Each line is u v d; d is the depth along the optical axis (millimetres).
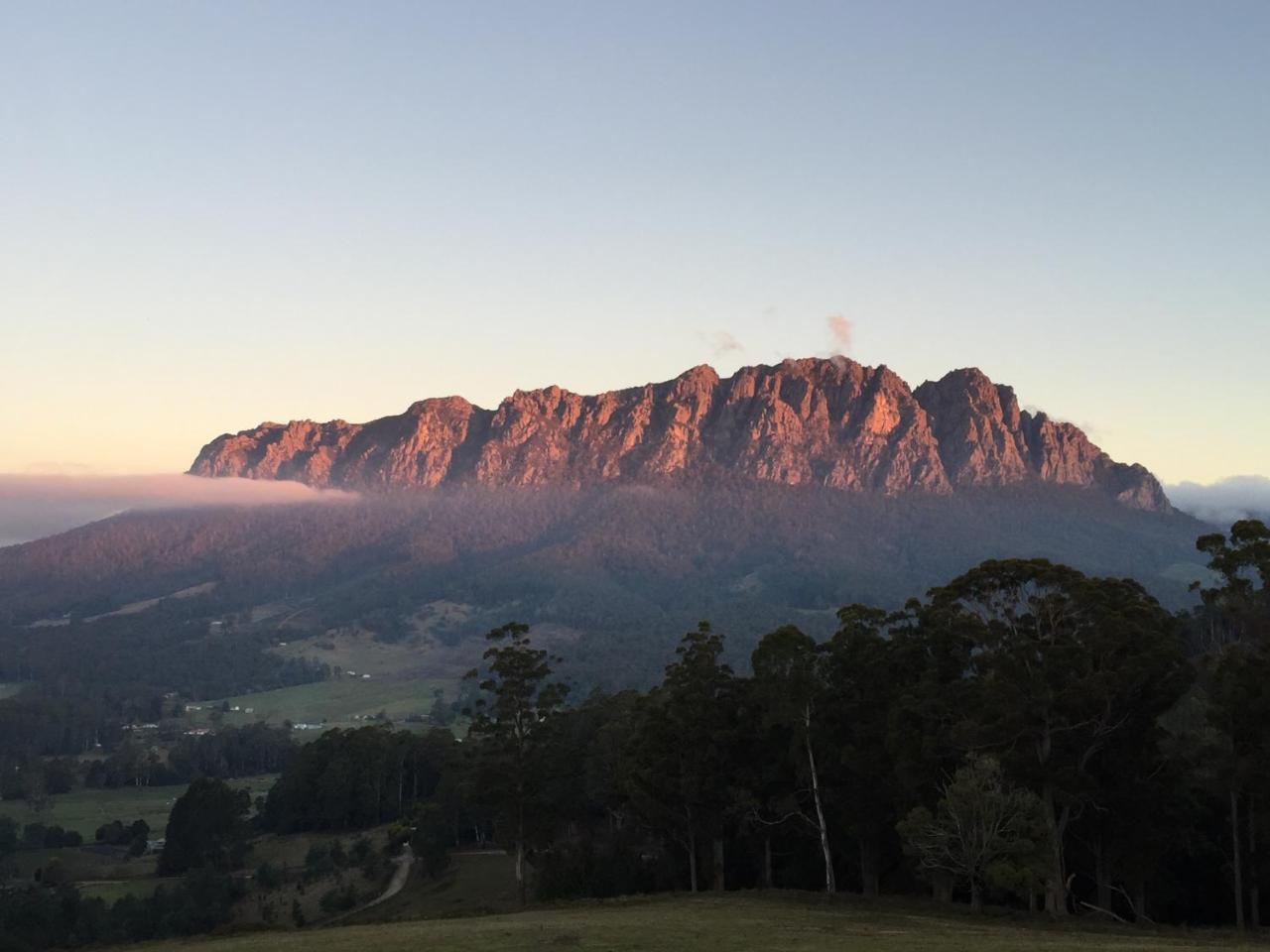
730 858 74125
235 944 45812
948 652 59844
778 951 36344
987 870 48438
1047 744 53750
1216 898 61469
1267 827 53469
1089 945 38625
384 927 50594
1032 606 55906
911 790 56656
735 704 69000
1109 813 55688
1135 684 52125
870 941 39094
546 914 55094
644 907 55344
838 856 68375
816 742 61625
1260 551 53406
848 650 62156
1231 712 51438
